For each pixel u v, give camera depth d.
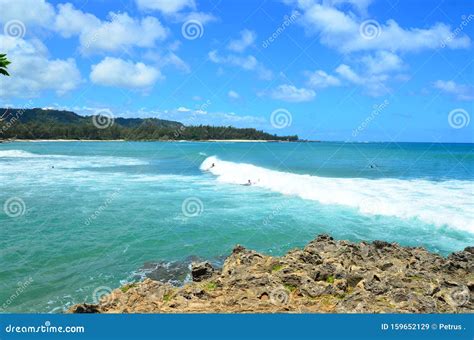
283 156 68.94
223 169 45.56
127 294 12.20
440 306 11.12
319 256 14.78
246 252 15.34
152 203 27.12
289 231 20.55
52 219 22.95
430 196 26.53
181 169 49.56
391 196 26.45
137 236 19.73
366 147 114.19
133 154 81.62
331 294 11.94
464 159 59.94
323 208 25.14
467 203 24.19
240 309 11.03
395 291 11.51
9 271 15.58
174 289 12.48
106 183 36.59
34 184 36.03
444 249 17.80
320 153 79.44
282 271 13.10
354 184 32.25
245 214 23.83
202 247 18.33
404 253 15.29
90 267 16.00
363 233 20.11
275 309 11.02
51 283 14.51
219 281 12.91
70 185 35.41
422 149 100.81
